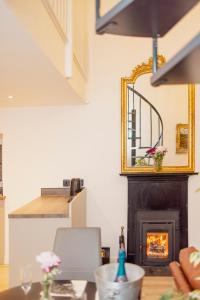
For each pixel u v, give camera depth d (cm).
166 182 519
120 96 532
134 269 158
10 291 205
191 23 522
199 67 117
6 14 186
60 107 536
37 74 325
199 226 520
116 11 118
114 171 531
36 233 346
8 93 426
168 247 510
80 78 459
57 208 379
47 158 536
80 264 262
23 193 537
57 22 293
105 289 138
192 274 219
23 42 232
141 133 531
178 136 527
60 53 324
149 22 126
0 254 532
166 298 121
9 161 538
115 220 530
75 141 536
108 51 533
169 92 527
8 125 537
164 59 515
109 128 533
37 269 342
